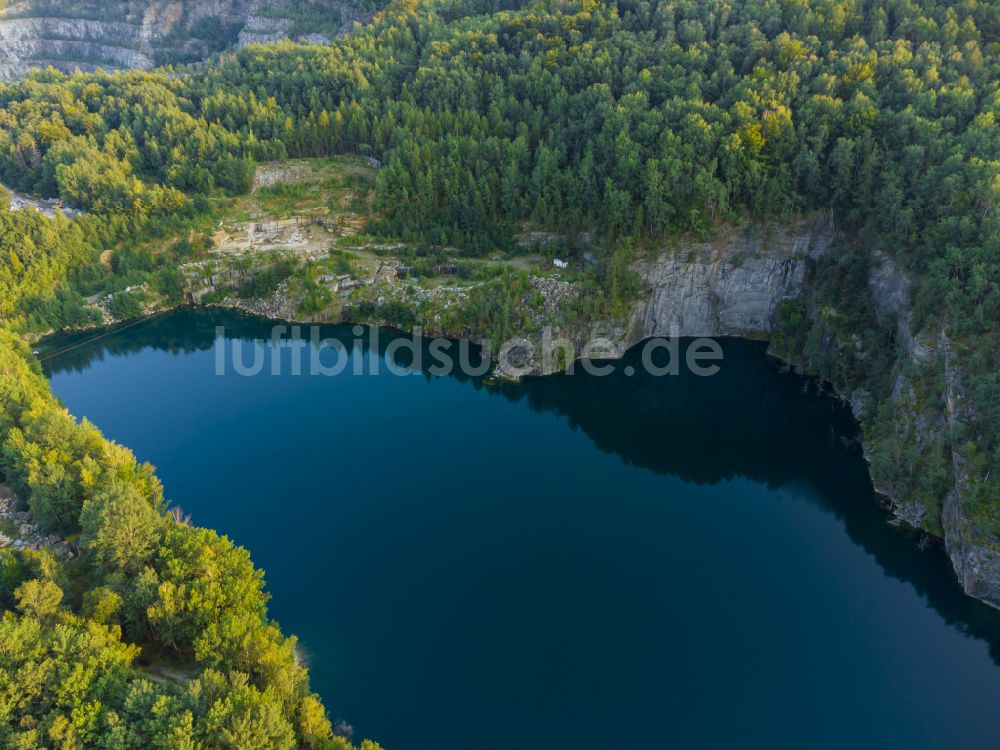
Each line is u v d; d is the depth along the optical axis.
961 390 101.25
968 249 112.94
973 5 166.38
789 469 122.81
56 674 61.91
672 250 151.12
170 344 166.50
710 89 165.38
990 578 87.19
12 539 93.06
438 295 161.38
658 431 135.12
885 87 149.75
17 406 110.94
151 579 73.94
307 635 86.44
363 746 62.66
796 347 146.62
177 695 66.12
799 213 146.38
